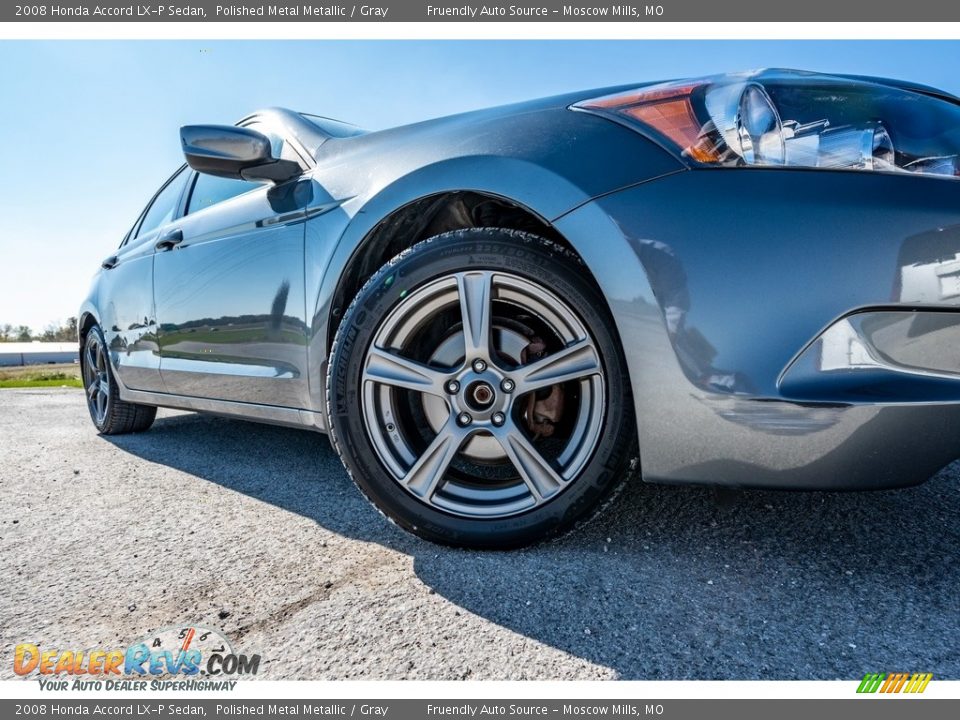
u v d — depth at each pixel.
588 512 1.44
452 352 1.57
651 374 1.30
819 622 1.17
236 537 1.67
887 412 1.17
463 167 1.50
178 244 2.56
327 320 1.73
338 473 2.38
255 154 1.95
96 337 3.45
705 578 1.35
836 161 1.24
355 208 1.70
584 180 1.37
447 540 1.51
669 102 1.38
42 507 2.00
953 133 1.27
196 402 2.49
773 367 1.22
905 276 1.19
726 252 1.25
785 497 1.84
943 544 1.51
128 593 1.34
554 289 1.43
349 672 1.04
